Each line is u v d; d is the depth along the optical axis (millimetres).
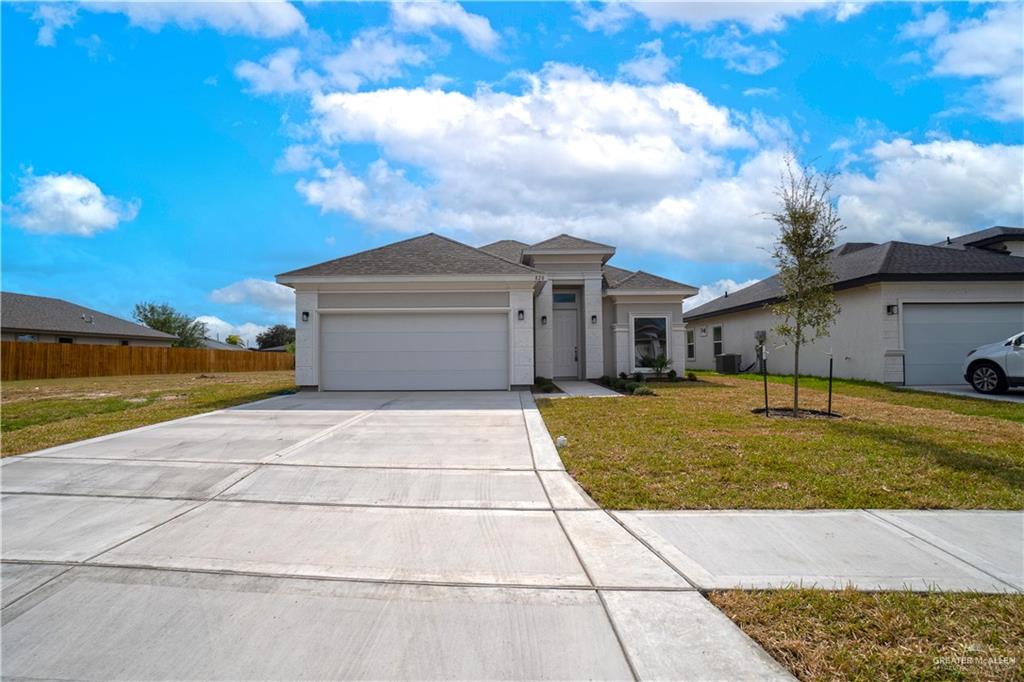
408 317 13398
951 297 14672
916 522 4473
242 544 4141
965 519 4539
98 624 3072
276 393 13875
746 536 4219
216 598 3342
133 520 4641
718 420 8844
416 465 6289
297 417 9492
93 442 7500
